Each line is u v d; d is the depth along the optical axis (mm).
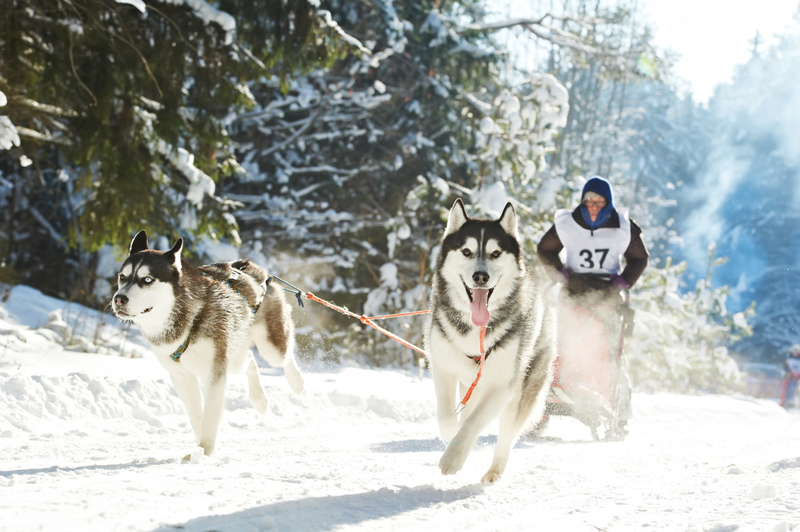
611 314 5836
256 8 10680
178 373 3990
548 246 6070
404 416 6754
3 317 8773
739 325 14062
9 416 4805
